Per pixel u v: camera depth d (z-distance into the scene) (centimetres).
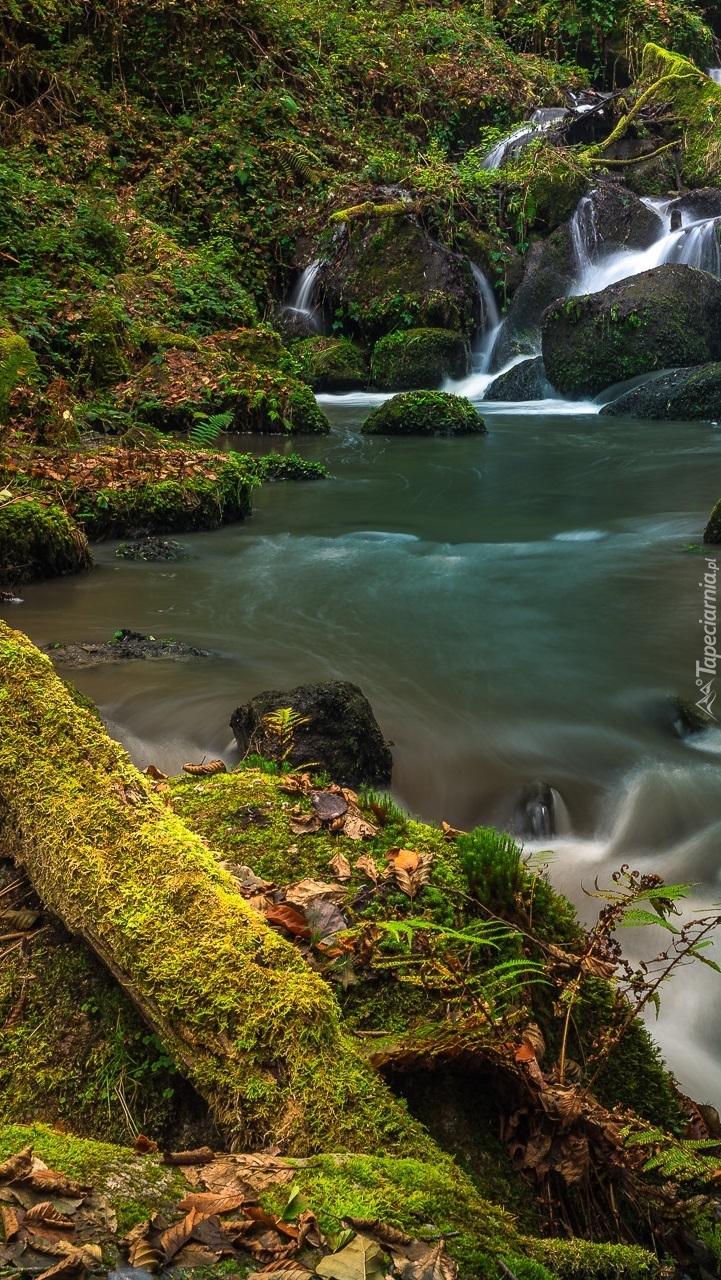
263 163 2092
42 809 267
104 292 1530
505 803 467
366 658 632
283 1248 169
